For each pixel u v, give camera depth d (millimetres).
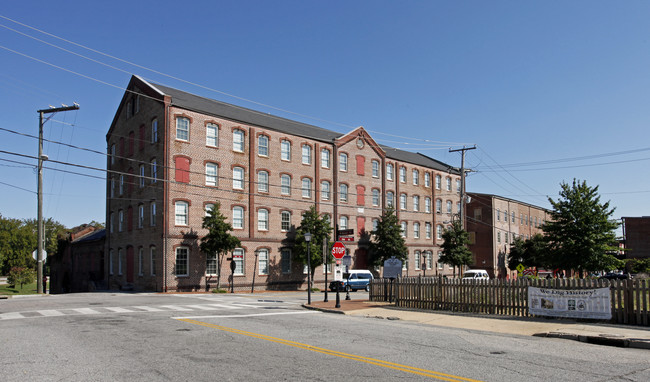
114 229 43812
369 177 51969
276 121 46531
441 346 10961
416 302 20234
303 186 45125
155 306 21172
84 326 14125
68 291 57000
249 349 10492
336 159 48312
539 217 80812
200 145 37562
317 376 8039
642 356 9867
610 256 34500
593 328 13141
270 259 41531
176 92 41031
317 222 42531
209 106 40469
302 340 11766
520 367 8750
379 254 49406
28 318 16078
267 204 41812
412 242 56594
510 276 67125
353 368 8641
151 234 36844
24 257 74875
